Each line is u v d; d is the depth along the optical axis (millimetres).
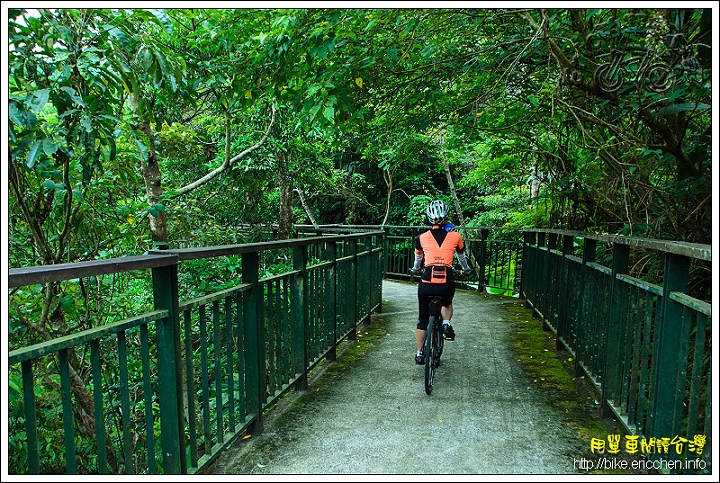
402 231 15125
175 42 4266
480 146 7980
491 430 2924
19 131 2203
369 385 3740
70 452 1568
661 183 3904
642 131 3863
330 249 4312
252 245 2672
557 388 3625
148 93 4047
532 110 4789
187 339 2195
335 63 3566
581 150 4844
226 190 8695
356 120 4371
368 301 5895
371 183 15766
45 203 2807
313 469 2506
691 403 1863
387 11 3238
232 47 4023
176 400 2035
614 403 2943
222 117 7727
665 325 2080
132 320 1803
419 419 3094
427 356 3488
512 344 4875
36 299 2941
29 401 1431
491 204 11828
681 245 1900
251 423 2869
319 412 3230
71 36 2443
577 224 5301
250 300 2820
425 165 14586
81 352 3477
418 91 4359
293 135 7746
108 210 3395
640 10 2934
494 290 8352
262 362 2975
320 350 4156
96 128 2426
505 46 3846
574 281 4250
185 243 5836
